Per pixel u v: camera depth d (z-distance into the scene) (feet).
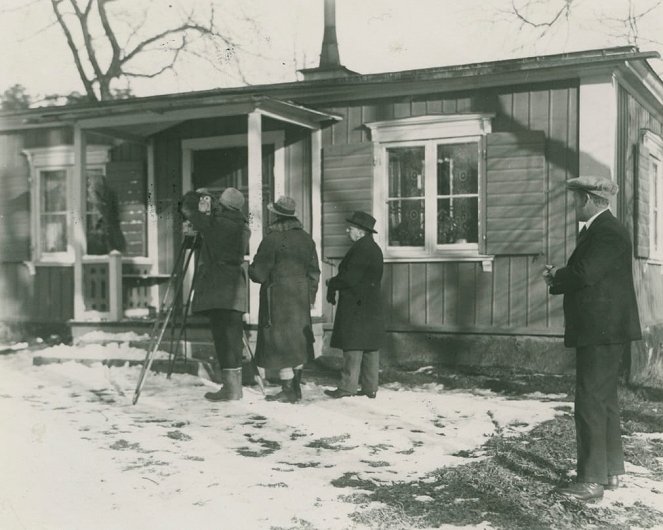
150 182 37.86
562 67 28.37
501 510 13.26
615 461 14.57
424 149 31.83
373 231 24.44
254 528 12.37
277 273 23.50
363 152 32.55
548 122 29.43
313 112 31.55
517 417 21.40
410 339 31.40
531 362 29.35
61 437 18.84
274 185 34.73
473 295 30.58
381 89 32.07
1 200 41.34
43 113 35.09
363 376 24.70
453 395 25.21
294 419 21.18
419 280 31.48
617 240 14.24
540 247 29.32
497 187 29.99
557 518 12.91
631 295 14.56
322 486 14.76
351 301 24.27
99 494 14.20
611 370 14.32
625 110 31.37
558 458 16.81
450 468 15.85
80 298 33.96
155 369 28.76
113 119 32.91
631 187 32.45
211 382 27.25
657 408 23.18
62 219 40.55
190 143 36.88
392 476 15.51
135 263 36.86
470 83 30.48
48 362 30.45
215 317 23.90
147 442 18.40
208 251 23.79
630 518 13.00
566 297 14.71
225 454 17.34
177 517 12.89
